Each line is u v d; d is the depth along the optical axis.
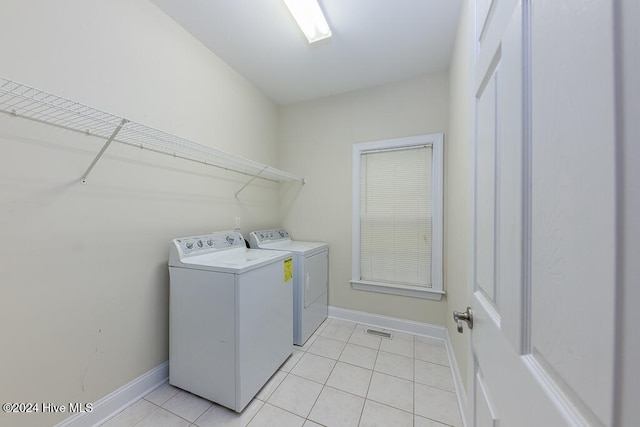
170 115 1.69
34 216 1.11
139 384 1.51
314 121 2.79
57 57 1.16
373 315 2.51
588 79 0.27
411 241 2.38
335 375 1.73
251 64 2.19
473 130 0.79
